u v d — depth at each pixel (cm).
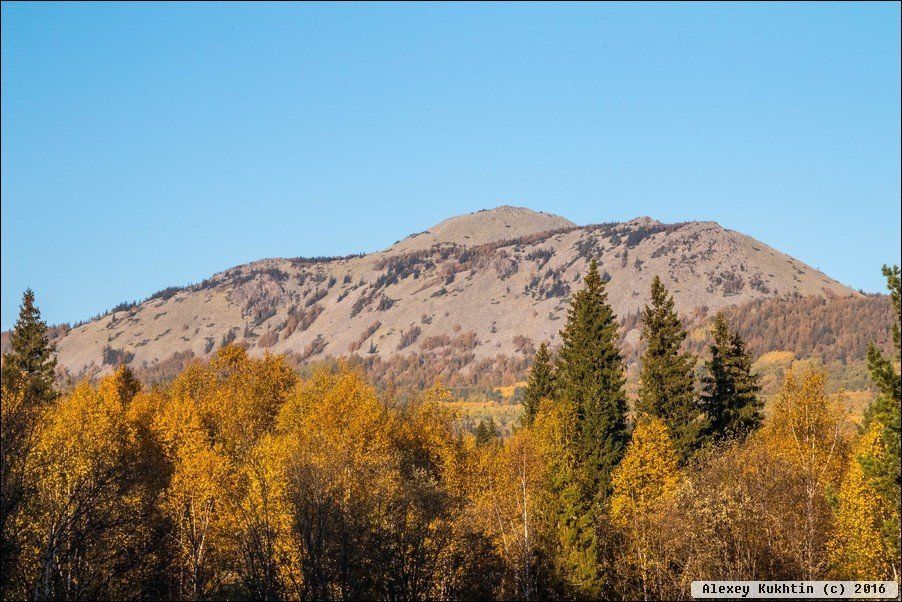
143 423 6931
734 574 4834
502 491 6272
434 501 5322
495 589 5478
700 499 5072
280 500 4912
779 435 6259
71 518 4319
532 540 5747
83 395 6869
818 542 5069
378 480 5300
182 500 5234
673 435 7162
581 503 5991
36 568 4234
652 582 5459
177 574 5112
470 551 5419
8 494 3881
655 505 5494
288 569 4797
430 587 5159
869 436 4903
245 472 5250
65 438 5169
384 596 4962
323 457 5234
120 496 4609
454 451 7119
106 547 4497
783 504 5116
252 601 4659
